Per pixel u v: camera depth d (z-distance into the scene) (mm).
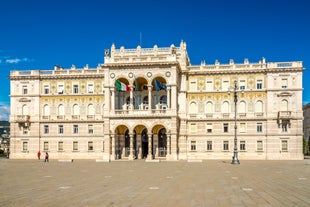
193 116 96000
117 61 90375
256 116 93250
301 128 90875
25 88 103250
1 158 107000
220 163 73812
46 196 26484
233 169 54688
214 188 30734
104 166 63344
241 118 93688
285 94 91688
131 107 88688
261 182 35469
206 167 60031
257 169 54594
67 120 100750
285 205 22578
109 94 89938
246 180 37469
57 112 101750
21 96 103000
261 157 92625
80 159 96938
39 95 102312
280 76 92312
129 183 34875
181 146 94062
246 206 22234
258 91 93375
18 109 103250
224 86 95250
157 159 88812
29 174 46219
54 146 101375
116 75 90125
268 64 92625
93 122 99750
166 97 95000
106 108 89438
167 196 26219
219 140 94688
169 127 86750
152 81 92750
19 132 102812
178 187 31500
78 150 100250
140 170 52875
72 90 101438
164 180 37688
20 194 27547
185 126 94562
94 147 99500
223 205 22578
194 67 96750
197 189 30094
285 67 91375
